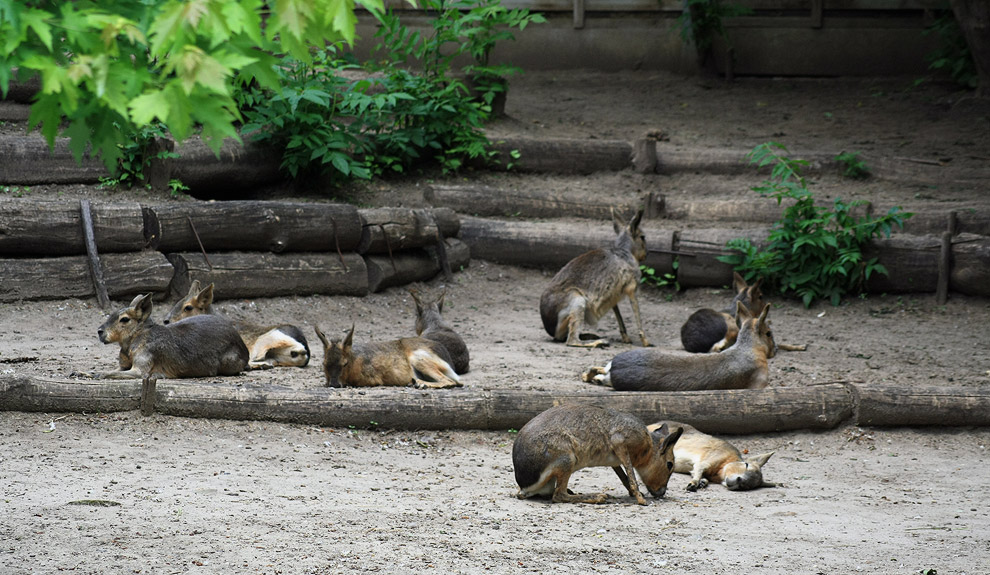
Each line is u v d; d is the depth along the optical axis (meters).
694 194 20.59
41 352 11.95
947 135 22.83
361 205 19.11
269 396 9.88
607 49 28.97
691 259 18.19
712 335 14.01
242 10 3.61
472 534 6.80
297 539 6.49
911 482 9.03
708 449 9.04
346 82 19.41
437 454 9.57
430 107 20.69
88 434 9.15
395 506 7.54
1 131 17.58
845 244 17.44
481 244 18.98
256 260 15.75
